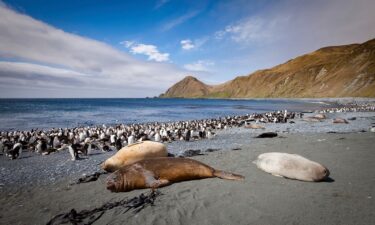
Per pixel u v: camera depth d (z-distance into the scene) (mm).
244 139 18125
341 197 6418
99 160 12477
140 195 6914
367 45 131750
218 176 8453
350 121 30312
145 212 5910
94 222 5512
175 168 8203
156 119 47188
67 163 11875
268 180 7969
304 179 7727
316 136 17406
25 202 7020
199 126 26734
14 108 75500
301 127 25594
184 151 13766
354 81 117938
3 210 6500
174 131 22219
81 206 6559
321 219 5305
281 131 22547
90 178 8914
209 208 6020
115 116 53438
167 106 104438
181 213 5809
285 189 7098
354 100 95562
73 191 7789
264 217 5473
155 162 8281
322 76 155125
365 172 8508
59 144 16828
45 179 9242
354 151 11797
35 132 24031
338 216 5406
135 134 19906
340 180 7750
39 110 68062
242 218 5473
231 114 59750
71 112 63062
